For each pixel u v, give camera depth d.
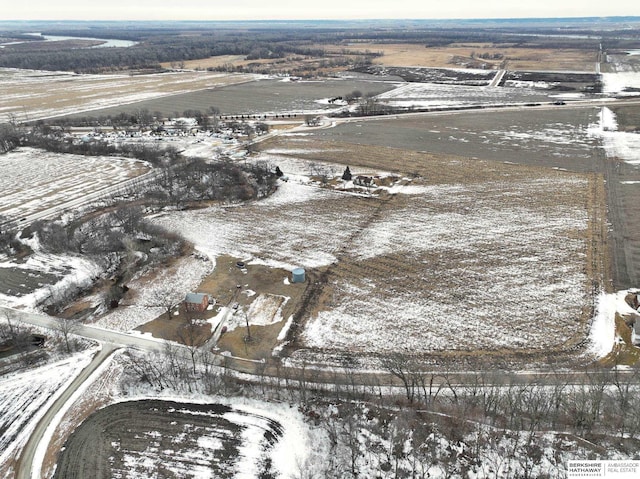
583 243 89.50
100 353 66.25
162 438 52.78
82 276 85.50
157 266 88.62
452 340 66.12
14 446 52.22
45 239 97.12
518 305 72.75
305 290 79.31
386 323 70.31
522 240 91.75
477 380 56.06
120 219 104.31
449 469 48.56
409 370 60.53
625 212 100.94
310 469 49.25
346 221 103.94
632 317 68.31
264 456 50.56
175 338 68.81
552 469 47.56
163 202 115.12
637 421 49.75
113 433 53.47
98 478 48.44
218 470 49.19
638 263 82.12
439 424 53.12
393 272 83.44
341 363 63.03
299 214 108.38
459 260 86.12
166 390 59.44
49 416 55.97
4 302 78.50
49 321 73.44
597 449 49.06
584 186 115.56
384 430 53.06
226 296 78.50
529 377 58.78
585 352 62.47
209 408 56.59
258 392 58.88
